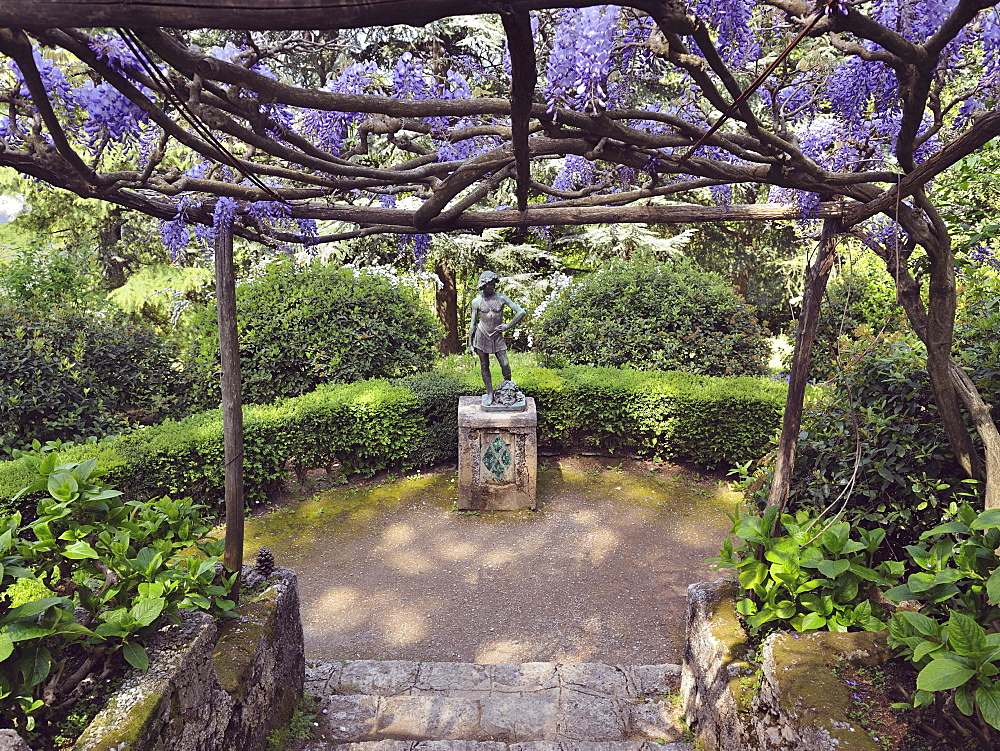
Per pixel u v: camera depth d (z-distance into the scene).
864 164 3.05
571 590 5.42
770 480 3.92
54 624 2.23
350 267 8.99
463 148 2.96
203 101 2.08
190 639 2.66
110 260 15.59
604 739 3.55
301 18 1.34
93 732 2.13
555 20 2.21
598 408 7.94
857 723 2.37
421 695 3.96
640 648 4.67
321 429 7.16
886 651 2.73
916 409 3.55
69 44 1.77
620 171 3.24
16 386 6.64
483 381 7.67
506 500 6.81
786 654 2.74
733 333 8.95
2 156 2.29
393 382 7.94
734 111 2.21
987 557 2.48
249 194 2.85
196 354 7.92
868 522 3.60
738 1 1.88
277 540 6.23
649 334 8.93
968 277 4.30
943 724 2.37
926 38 2.23
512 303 6.75
